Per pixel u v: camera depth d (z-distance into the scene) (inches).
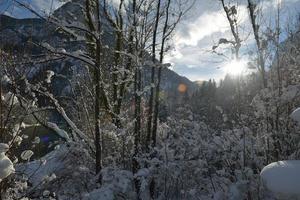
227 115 318.3
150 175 295.7
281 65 285.0
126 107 386.0
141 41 339.0
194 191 281.7
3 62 171.8
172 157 311.3
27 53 182.1
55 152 331.0
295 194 184.4
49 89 326.0
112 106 369.1
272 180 192.2
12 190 176.4
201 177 312.3
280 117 280.7
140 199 298.2
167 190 318.0
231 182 281.0
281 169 194.5
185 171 309.7
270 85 275.3
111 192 272.4
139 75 333.1
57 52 283.7
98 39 300.5
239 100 297.9
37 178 217.9
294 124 274.7
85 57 300.8
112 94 388.8
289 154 279.4
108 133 317.4
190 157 314.3
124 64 377.4
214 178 308.3
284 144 278.5
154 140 338.0
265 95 274.1
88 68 367.2
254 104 281.3
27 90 230.1
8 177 169.9
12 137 172.7
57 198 275.1
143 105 362.9
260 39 283.1
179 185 316.2
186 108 366.0
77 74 363.9
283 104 275.3
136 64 323.0
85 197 273.3
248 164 290.0
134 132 326.6
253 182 261.3
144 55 349.1
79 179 303.1
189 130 339.3
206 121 353.4
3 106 170.7
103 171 291.9
